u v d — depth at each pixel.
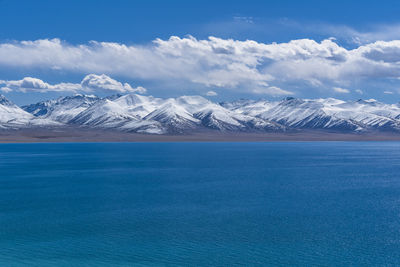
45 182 95.88
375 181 97.94
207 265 40.75
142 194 78.19
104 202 70.25
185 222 56.44
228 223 55.88
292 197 75.06
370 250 44.94
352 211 63.22
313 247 45.91
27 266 40.53
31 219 58.44
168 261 41.84
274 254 43.72
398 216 59.88
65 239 48.97
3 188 86.25
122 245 46.75
